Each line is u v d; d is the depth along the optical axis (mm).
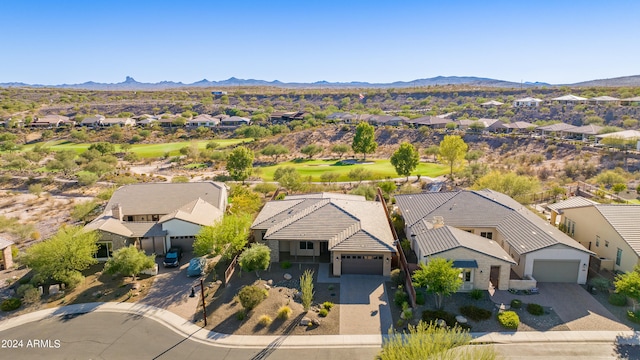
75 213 52781
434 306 28797
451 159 74000
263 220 40625
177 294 31719
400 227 45094
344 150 106875
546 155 83250
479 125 117000
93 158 94125
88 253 34062
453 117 157500
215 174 86500
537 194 56062
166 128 150750
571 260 31734
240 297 28703
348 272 34375
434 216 39750
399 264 35531
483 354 19609
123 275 34844
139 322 27875
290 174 67625
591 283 30766
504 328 26016
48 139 135750
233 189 62094
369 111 183875
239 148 75875
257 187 65750
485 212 39875
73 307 30031
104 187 72938
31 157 97438
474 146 100438
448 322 26625
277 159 107438
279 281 33281
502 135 100438
